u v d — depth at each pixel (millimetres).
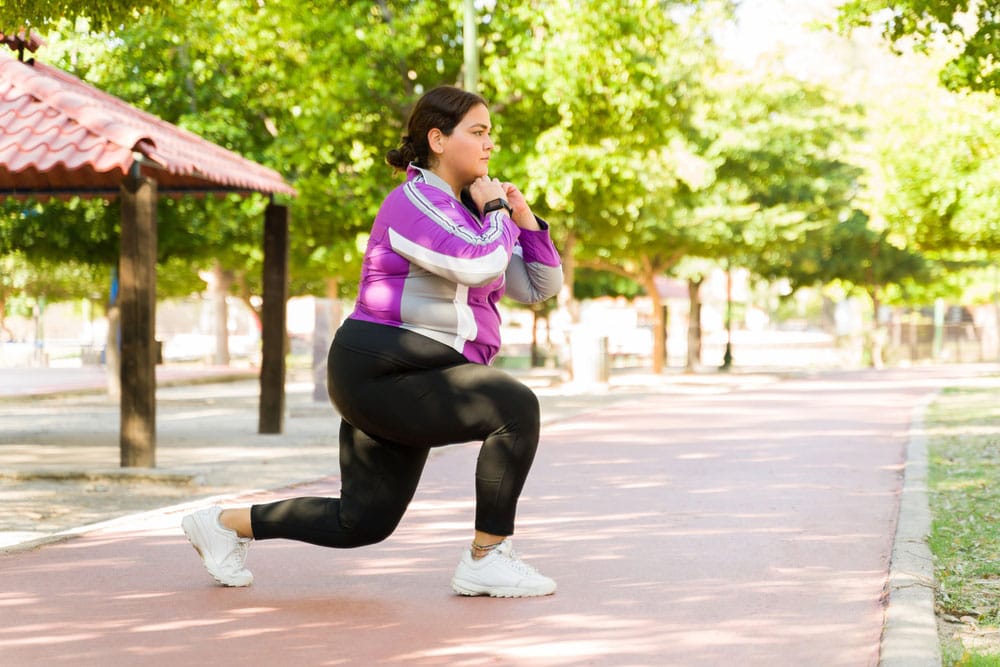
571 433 13852
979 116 25406
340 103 19297
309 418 17297
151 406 10047
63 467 10141
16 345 41469
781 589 5289
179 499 8773
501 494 4945
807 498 8359
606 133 20359
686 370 34906
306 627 4551
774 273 40562
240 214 20859
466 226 4609
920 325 49906
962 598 5250
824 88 32500
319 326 18781
